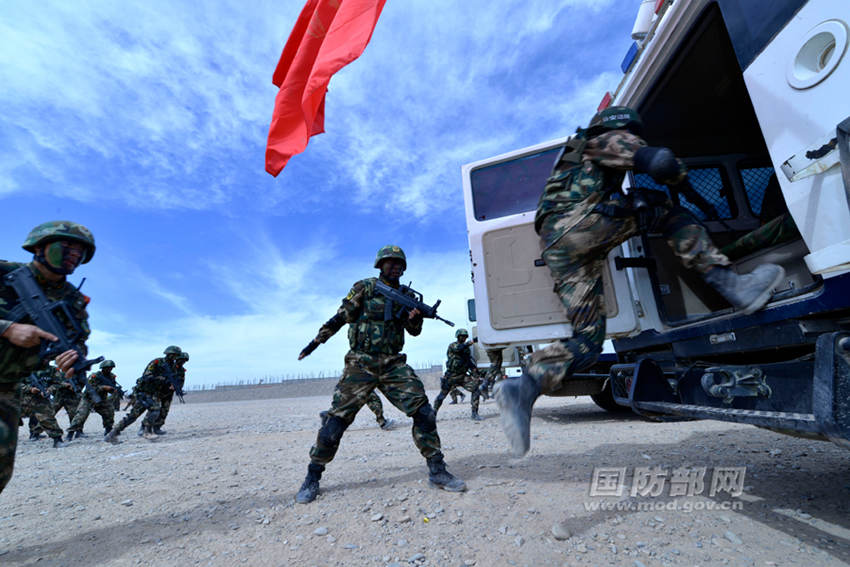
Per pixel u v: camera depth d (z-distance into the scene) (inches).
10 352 91.6
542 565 75.4
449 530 93.7
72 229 97.2
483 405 455.2
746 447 148.6
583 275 82.4
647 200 78.5
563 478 124.2
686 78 149.4
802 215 74.0
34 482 175.0
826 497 97.4
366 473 150.7
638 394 115.7
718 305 159.3
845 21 65.1
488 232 145.1
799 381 77.5
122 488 153.2
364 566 80.5
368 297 132.1
